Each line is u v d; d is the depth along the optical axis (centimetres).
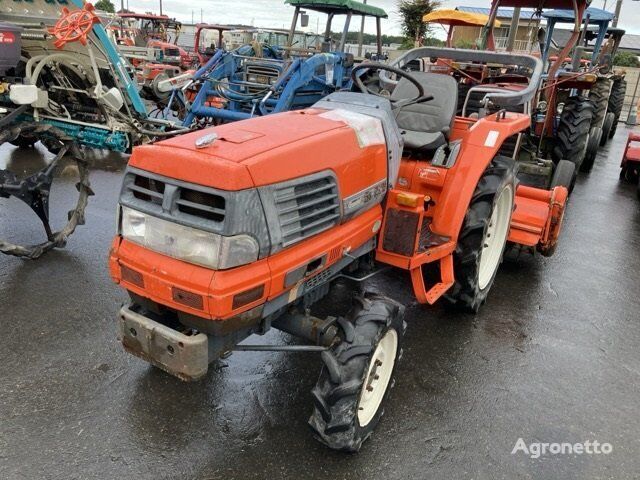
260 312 229
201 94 855
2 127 424
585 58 1238
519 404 321
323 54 898
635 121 1741
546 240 483
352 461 269
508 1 720
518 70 701
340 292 436
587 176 945
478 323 410
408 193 312
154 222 222
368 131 284
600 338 402
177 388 313
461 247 378
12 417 282
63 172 712
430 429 295
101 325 370
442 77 388
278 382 324
